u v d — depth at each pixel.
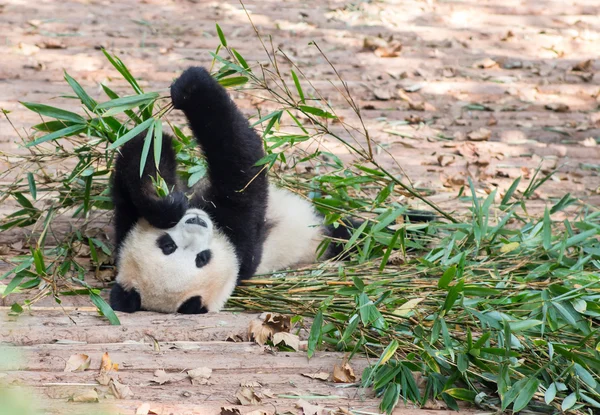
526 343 5.46
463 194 8.74
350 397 5.29
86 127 6.59
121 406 4.98
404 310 5.70
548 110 11.30
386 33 13.48
